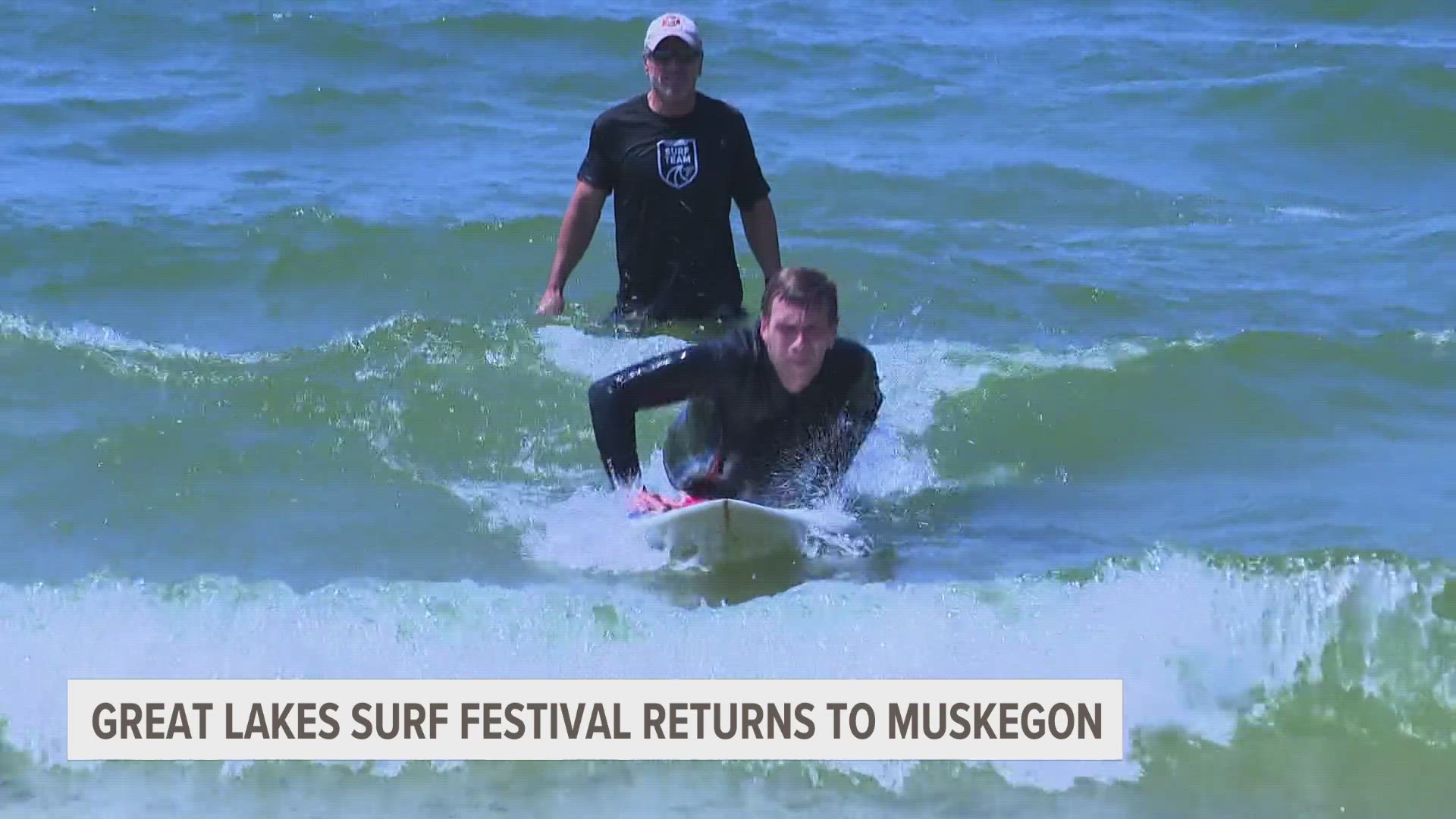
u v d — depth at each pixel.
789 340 19.86
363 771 15.71
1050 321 29.72
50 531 20.62
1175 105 45.91
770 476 21.48
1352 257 34.06
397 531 20.91
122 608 17.78
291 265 31.61
